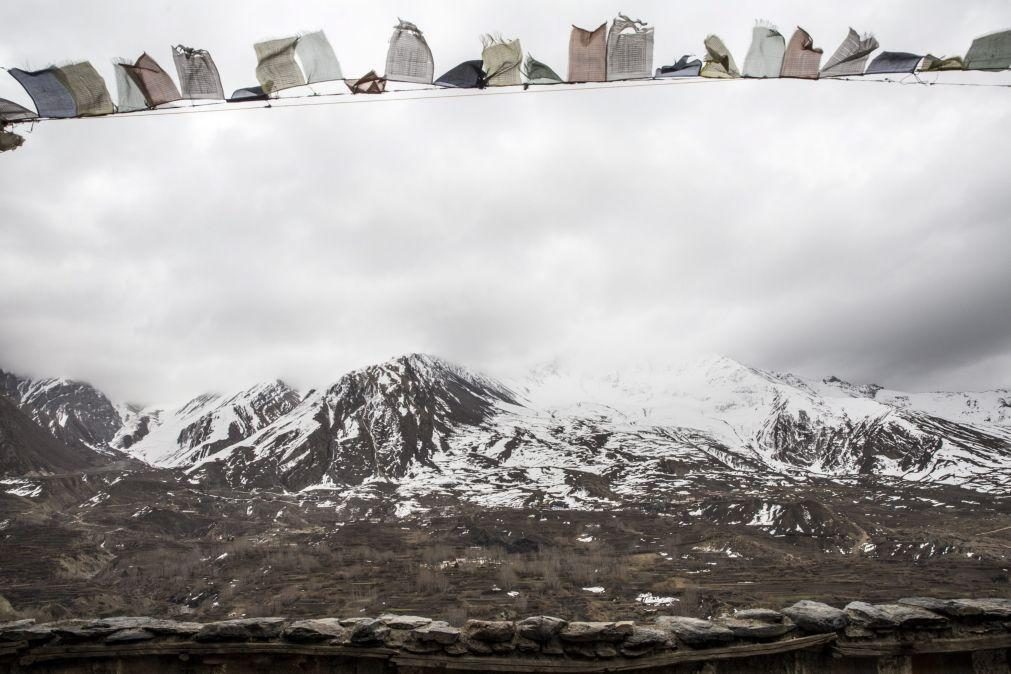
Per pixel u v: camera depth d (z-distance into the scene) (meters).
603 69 10.75
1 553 103.69
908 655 9.33
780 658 9.31
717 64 10.73
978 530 136.62
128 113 10.72
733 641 9.19
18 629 10.09
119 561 102.69
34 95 10.37
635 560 108.00
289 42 10.37
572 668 8.88
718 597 75.56
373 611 71.00
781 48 10.63
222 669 9.83
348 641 9.59
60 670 9.95
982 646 9.34
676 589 81.56
